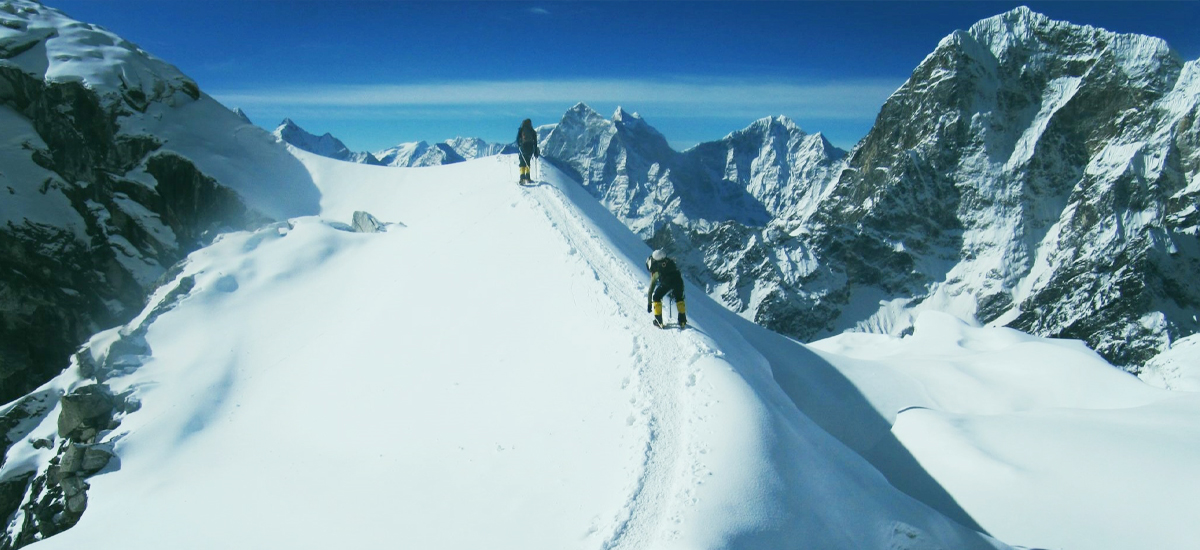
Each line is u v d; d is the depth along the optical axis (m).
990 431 16.27
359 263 27.70
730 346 16.98
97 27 37.69
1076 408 18.62
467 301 20.44
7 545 18.19
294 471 15.77
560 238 22.27
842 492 11.86
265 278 26.91
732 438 11.71
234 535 13.58
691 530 9.75
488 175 33.38
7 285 29.12
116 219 32.03
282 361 22.22
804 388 20.70
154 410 20.27
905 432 17.22
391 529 12.08
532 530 10.71
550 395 14.52
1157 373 65.69
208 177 33.38
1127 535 12.17
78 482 17.84
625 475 11.14
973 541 12.06
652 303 15.83
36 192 31.23
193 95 38.78
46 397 22.77
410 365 18.58
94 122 33.00
